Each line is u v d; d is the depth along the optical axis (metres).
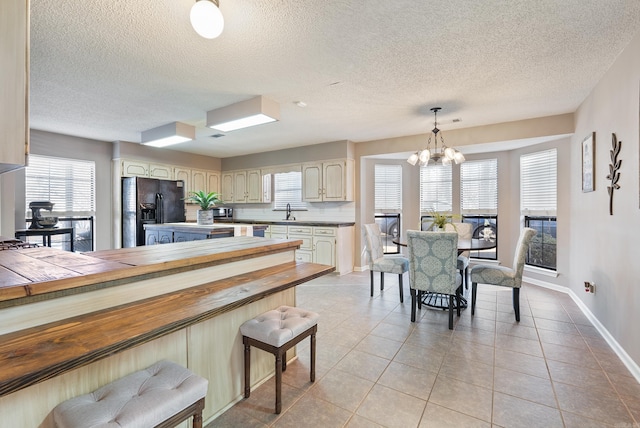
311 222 5.57
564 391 1.97
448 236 2.92
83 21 1.91
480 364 2.30
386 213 5.85
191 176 6.43
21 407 1.09
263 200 6.46
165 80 2.79
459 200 5.38
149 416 1.08
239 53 2.32
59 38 2.09
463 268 3.79
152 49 2.25
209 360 1.73
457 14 1.87
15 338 1.09
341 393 1.96
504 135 4.17
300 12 1.84
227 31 2.03
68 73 2.63
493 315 3.31
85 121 4.07
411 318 3.14
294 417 1.74
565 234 4.04
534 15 1.89
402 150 5.02
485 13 1.87
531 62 2.49
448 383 2.06
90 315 1.31
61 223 4.81
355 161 5.54
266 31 2.03
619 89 2.41
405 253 5.81
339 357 2.42
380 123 4.23
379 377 2.14
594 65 2.55
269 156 6.30
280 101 3.34
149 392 1.18
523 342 2.66
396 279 4.95
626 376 2.13
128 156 5.35
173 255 1.78
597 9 1.84
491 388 2.01
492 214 5.11
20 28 1.20
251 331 1.81
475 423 1.69
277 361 1.74
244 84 2.89
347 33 2.06
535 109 3.64
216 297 1.59
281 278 1.99
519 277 3.11
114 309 1.38
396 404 1.85
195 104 3.42
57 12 1.81
